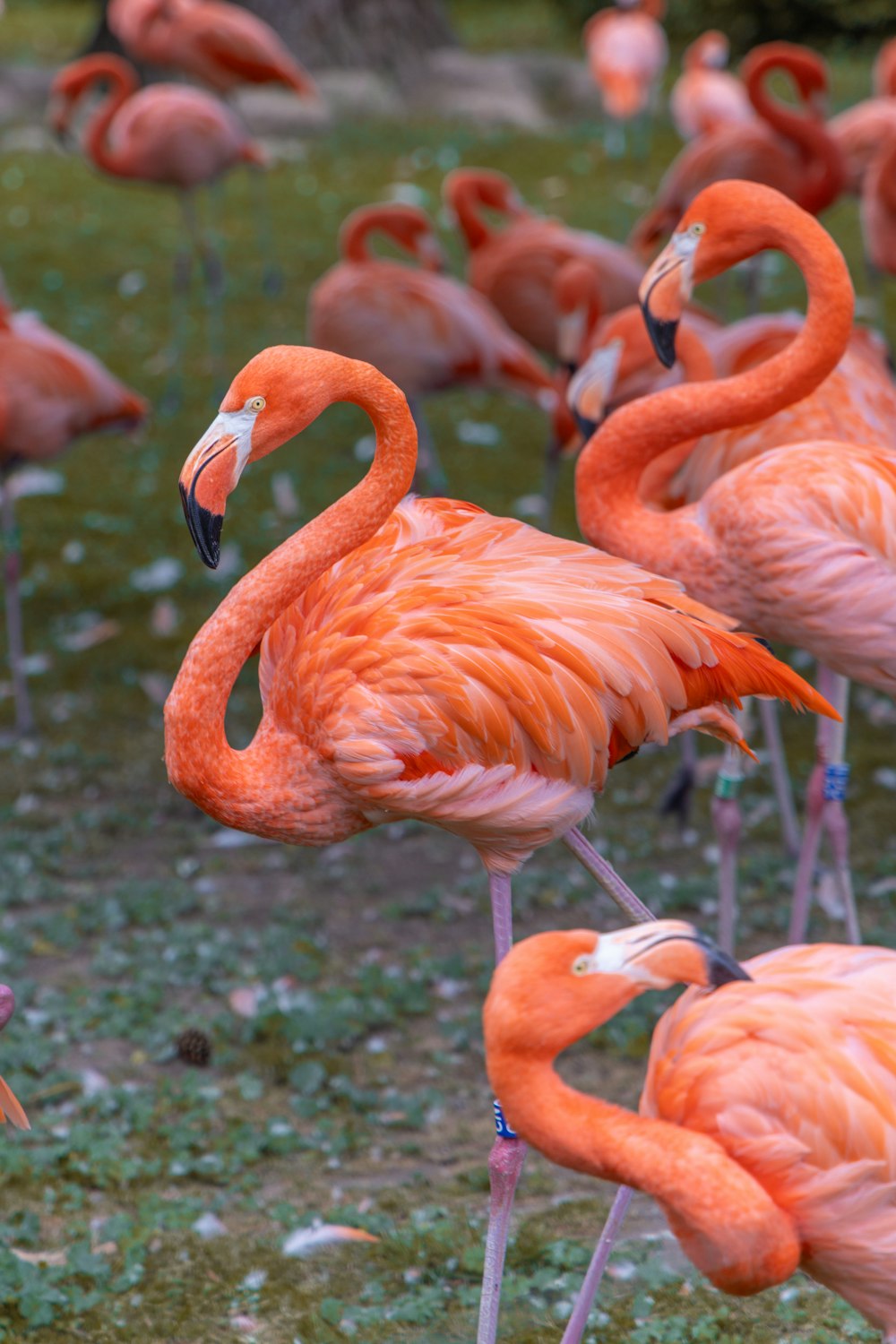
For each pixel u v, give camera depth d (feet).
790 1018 12.80
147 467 51.13
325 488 48.88
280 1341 17.75
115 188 85.46
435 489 44.57
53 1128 22.25
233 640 17.46
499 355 42.75
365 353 42.24
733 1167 12.07
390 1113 22.67
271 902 29.45
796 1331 17.29
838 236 75.31
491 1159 17.10
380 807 17.74
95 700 37.52
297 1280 18.95
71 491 49.39
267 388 16.99
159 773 34.50
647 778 34.17
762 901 28.25
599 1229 19.69
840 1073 12.57
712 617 17.97
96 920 28.25
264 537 45.16
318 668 17.24
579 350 38.40
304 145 94.27
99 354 60.39
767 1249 12.12
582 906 28.50
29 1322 18.01
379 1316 17.94
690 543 21.42
